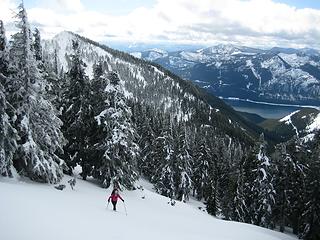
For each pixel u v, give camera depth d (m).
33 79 26.58
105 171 35.34
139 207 30.84
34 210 18.17
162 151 62.84
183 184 61.06
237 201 51.50
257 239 27.81
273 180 49.72
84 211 21.28
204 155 69.12
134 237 17.06
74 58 35.38
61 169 29.77
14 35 25.81
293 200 49.16
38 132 27.53
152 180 69.25
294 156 50.28
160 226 22.91
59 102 35.91
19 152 26.38
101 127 35.53
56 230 15.48
